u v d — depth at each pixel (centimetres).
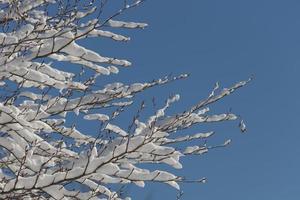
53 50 486
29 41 507
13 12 542
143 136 438
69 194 454
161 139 491
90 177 451
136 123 484
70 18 554
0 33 479
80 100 533
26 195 510
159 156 459
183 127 509
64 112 544
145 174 445
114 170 438
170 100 525
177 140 517
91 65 534
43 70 491
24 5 560
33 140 456
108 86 550
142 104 441
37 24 509
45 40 516
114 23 521
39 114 497
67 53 492
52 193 446
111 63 525
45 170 472
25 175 500
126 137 474
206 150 518
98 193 473
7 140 464
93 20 501
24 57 486
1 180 502
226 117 520
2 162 507
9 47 512
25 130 455
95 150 445
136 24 524
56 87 488
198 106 506
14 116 448
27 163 456
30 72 475
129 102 571
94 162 435
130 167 473
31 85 543
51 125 537
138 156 452
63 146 532
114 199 483
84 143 579
